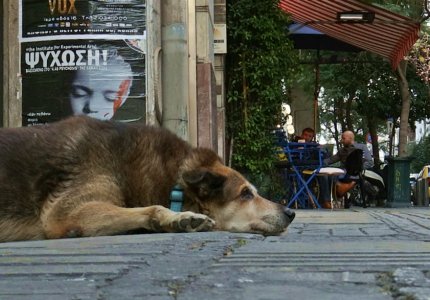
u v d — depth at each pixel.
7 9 8.41
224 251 3.35
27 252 3.37
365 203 15.03
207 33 11.84
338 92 26.98
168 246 3.59
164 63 9.23
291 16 16.98
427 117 26.28
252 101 15.22
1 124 9.13
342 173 13.97
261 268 2.64
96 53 8.20
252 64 15.05
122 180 4.86
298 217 8.62
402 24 16.09
